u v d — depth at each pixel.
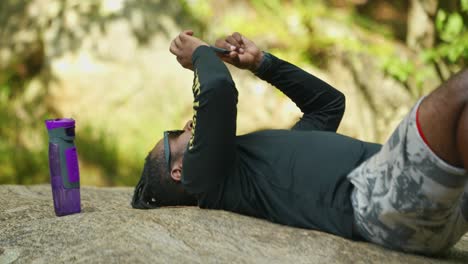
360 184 2.39
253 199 2.57
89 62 6.71
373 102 7.22
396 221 2.29
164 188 2.74
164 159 2.72
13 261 2.27
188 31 2.79
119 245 2.22
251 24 7.38
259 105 6.71
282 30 7.43
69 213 2.79
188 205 2.80
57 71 6.75
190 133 2.73
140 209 2.76
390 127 7.20
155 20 6.99
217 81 2.46
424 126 2.13
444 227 2.30
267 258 2.24
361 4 8.38
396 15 8.50
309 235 2.42
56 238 2.35
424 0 7.91
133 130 6.69
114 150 6.68
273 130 2.68
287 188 2.51
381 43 7.80
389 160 2.25
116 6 6.98
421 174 2.15
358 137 7.00
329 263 2.24
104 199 3.43
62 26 6.97
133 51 6.80
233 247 2.30
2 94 7.23
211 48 2.72
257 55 2.89
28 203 3.07
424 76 7.55
